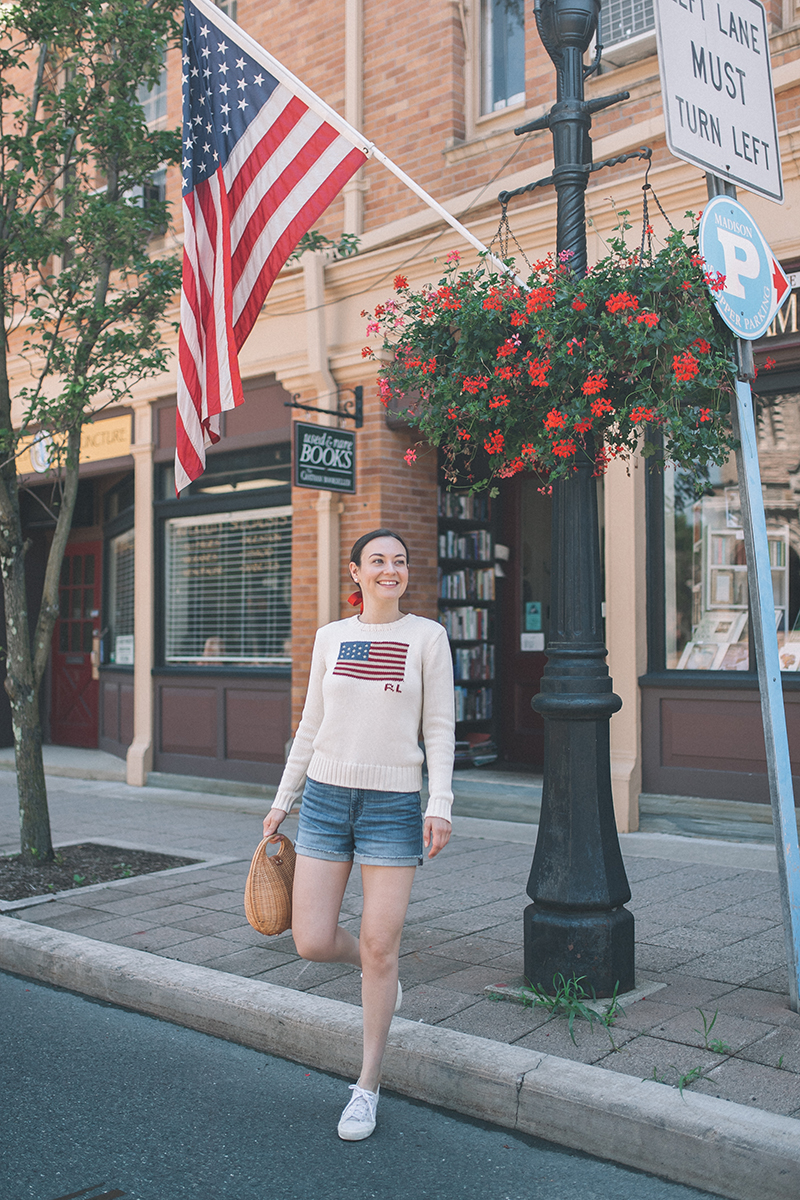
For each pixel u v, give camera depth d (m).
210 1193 2.88
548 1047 3.46
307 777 3.33
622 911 3.99
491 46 8.37
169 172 10.31
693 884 5.72
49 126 6.84
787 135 6.39
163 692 10.38
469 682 9.39
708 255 3.62
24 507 13.32
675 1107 2.99
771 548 6.92
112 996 4.49
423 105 8.46
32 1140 3.21
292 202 5.40
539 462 3.95
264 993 4.06
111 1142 3.19
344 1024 3.71
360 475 8.58
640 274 3.59
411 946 4.68
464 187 8.19
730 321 3.67
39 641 6.63
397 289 4.09
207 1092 3.56
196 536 10.30
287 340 9.12
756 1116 2.91
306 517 9.01
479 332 3.74
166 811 8.79
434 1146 3.15
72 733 13.26
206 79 5.63
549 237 7.58
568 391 3.68
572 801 3.94
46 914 5.38
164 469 10.55
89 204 6.54
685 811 6.99
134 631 10.74
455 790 8.30
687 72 3.79
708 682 6.91
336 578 8.73
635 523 7.21
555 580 4.04
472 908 5.35
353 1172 3.00
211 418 5.48
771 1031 3.56
